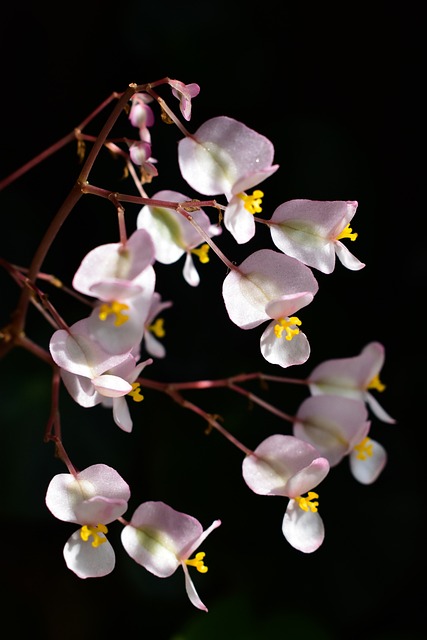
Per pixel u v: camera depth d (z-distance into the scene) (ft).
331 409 1.78
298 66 2.73
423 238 2.65
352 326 2.59
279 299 1.61
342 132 2.68
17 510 2.29
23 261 2.54
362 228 2.63
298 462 1.71
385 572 2.33
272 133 2.63
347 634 2.30
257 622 2.20
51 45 2.64
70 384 1.63
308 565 2.32
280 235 1.64
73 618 2.40
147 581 2.38
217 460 2.34
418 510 2.37
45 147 2.63
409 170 2.68
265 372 2.47
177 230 1.70
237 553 2.31
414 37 2.71
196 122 2.60
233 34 2.66
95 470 1.64
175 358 2.48
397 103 2.72
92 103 2.62
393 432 2.46
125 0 2.63
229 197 1.60
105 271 1.56
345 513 2.35
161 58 2.63
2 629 2.37
